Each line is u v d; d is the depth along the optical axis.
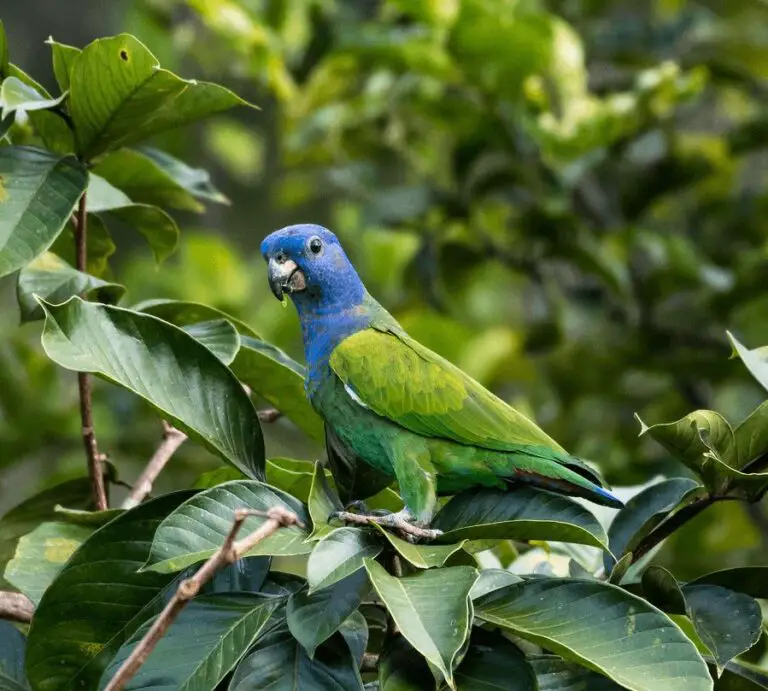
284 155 15.40
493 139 13.71
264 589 6.25
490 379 14.30
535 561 7.93
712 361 13.66
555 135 13.04
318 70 14.53
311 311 8.39
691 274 13.55
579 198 14.82
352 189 15.04
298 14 14.77
